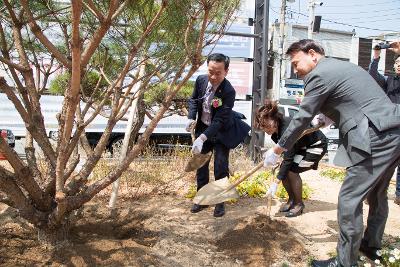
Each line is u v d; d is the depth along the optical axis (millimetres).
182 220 3916
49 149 2920
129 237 3434
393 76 4730
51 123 9719
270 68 21500
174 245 3281
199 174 4309
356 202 2902
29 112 2986
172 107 7090
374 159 2846
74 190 2996
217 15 3062
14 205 2916
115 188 4078
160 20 3105
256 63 8359
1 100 9711
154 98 6113
